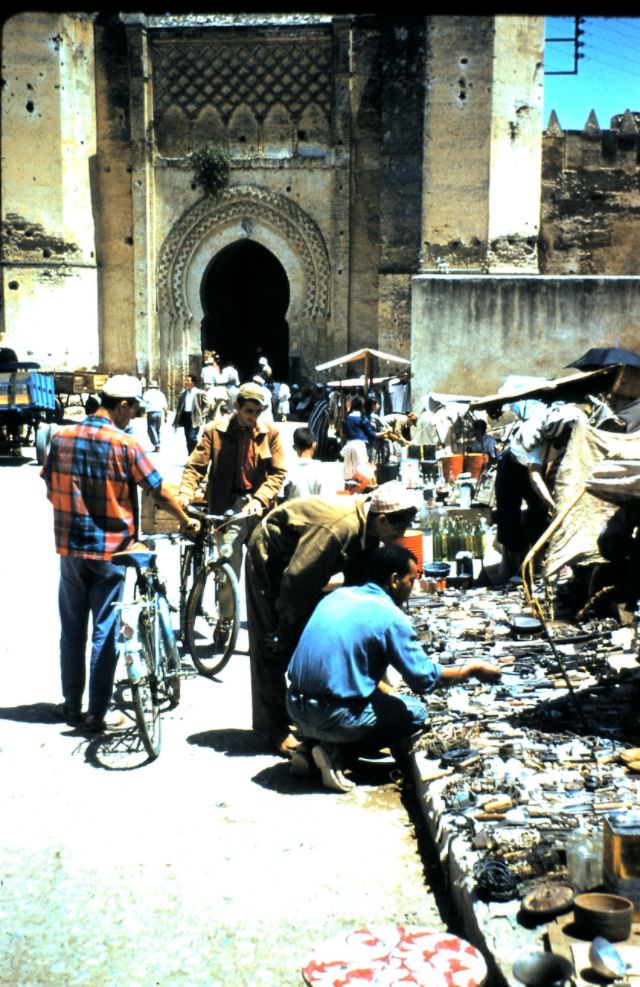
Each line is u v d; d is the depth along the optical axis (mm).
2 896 4016
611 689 5703
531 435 8195
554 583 7984
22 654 7387
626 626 7016
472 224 29000
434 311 17391
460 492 12039
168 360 31812
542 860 3727
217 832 4555
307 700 4883
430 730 5188
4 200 30000
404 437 18078
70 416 29156
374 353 24328
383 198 29578
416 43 28812
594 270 33844
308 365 31156
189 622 6797
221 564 6945
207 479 7406
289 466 8172
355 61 29766
